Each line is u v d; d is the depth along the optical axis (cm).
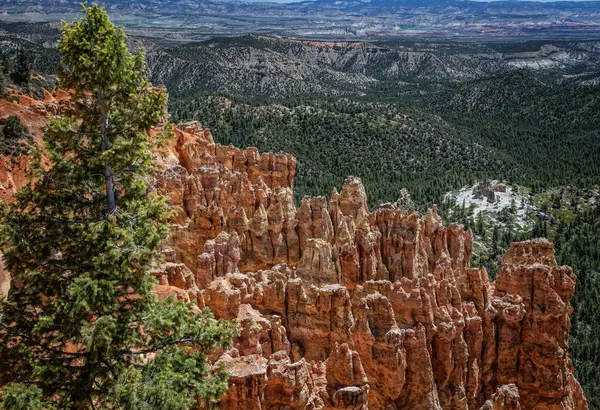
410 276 6694
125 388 3441
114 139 3878
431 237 7450
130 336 3609
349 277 6331
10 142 8725
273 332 4812
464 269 6034
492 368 5369
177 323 3809
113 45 3678
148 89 3991
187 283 5409
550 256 6400
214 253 5991
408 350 4584
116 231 3566
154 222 3884
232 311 4934
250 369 3928
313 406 4072
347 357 4231
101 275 3638
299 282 5150
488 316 5294
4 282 5938
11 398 3234
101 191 3953
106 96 3831
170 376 3625
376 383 4522
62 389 3566
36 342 3697
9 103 9931
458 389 4988
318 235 7406
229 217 7344
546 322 5272
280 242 7362
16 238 3650
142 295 3791
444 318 4931
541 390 5300
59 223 3762
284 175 10600
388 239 6831
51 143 3812
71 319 3662
